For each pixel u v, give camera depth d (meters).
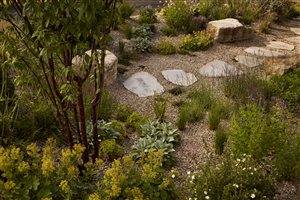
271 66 6.89
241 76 6.20
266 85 5.91
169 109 5.66
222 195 3.43
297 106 5.53
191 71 6.98
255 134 4.08
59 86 4.23
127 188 3.29
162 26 8.79
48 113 4.59
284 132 4.31
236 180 3.58
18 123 4.43
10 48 3.05
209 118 5.21
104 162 4.32
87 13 2.74
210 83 6.55
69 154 3.33
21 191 3.12
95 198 3.04
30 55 3.41
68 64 3.25
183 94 6.14
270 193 3.64
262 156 4.16
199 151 4.71
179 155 4.63
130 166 3.53
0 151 3.14
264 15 9.99
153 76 6.65
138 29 8.09
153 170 3.58
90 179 3.80
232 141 4.43
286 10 10.52
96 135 3.90
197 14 9.24
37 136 4.48
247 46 8.33
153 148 4.50
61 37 2.93
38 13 2.84
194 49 7.89
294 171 4.04
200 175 3.76
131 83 6.33
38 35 2.89
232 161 3.95
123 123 5.20
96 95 3.61
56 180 3.32
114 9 3.17
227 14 9.44
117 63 6.33
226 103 5.59
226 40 8.38
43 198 3.03
